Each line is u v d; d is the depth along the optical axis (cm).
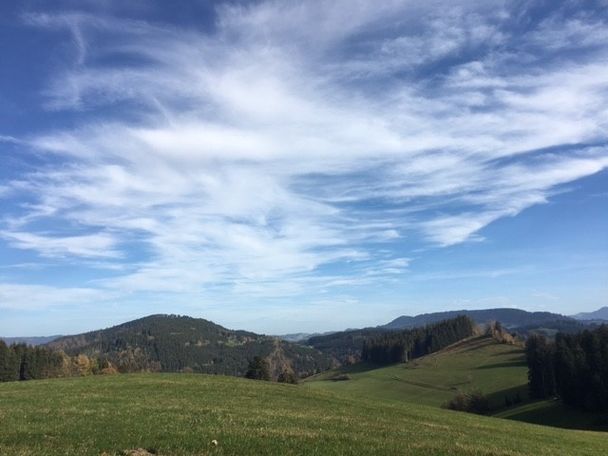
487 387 15125
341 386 17750
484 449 2331
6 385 4409
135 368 18788
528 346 15162
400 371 19525
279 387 5006
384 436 2455
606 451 3095
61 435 1916
